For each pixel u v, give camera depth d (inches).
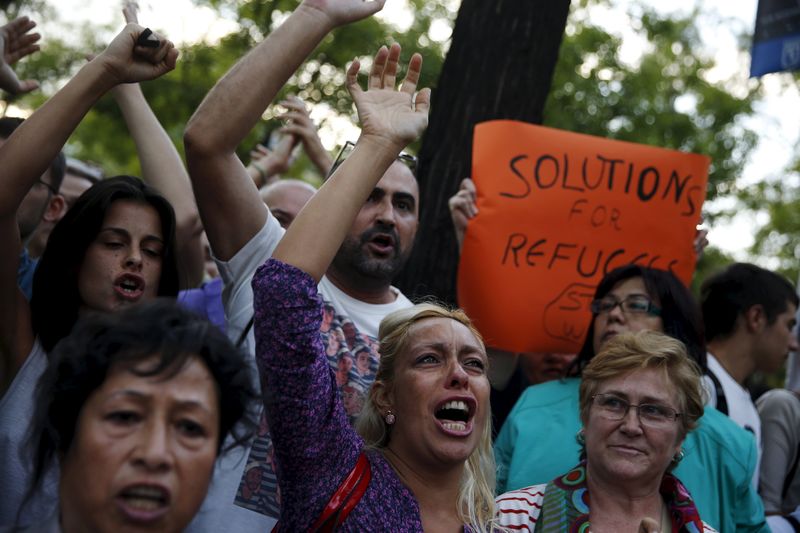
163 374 68.1
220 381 70.6
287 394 96.2
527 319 164.2
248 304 120.6
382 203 140.9
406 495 102.5
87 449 67.1
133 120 162.4
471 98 183.3
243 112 114.8
